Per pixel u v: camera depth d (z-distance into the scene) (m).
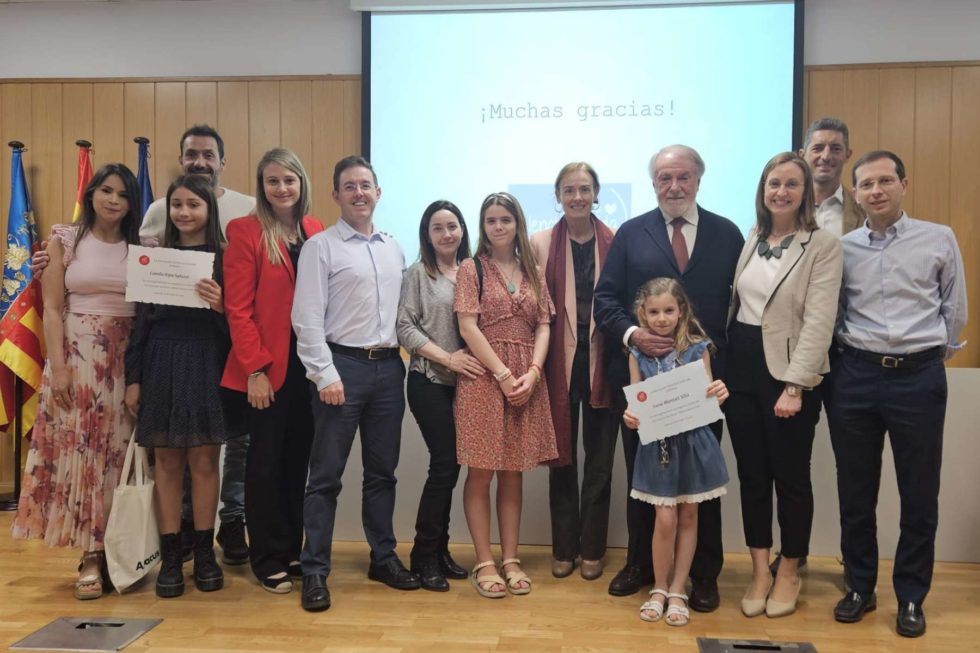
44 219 4.74
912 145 4.38
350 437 2.54
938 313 2.32
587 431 2.80
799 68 4.40
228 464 2.98
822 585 2.71
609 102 4.56
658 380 2.37
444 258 2.71
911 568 2.30
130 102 4.72
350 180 2.55
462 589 2.65
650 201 4.56
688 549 2.41
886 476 3.00
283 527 2.67
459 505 3.21
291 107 4.68
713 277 2.46
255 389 2.47
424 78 4.63
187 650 2.12
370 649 2.13
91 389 2.54
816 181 3.06
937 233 2.30
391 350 2.61
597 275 2.78
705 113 4.50
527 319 2.60
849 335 2.35
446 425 2.64
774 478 2.43
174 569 2.58
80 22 4.74
